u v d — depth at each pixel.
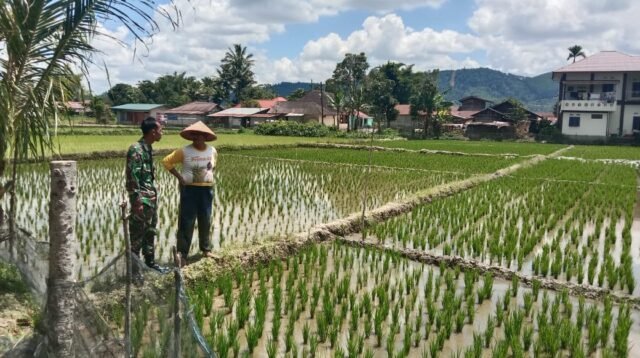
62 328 4.42
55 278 4.42
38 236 9.69
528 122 66.38
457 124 72.81
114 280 4.95
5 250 6.38
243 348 5.66
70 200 4.45
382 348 5.81
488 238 11.07
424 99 63.28
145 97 89.62
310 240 9.70
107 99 89.31
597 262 9.18
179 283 4.21
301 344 5.80
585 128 55.22
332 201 15.13
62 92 6.13
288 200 14.96
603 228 12.64
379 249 9.78
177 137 38.53
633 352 5.90
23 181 14.99
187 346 4.14
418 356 5.66
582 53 70.81
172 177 17.97
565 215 14.12
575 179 21.48
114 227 10.38
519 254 9.12
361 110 72.94
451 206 13.95
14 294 5.82
